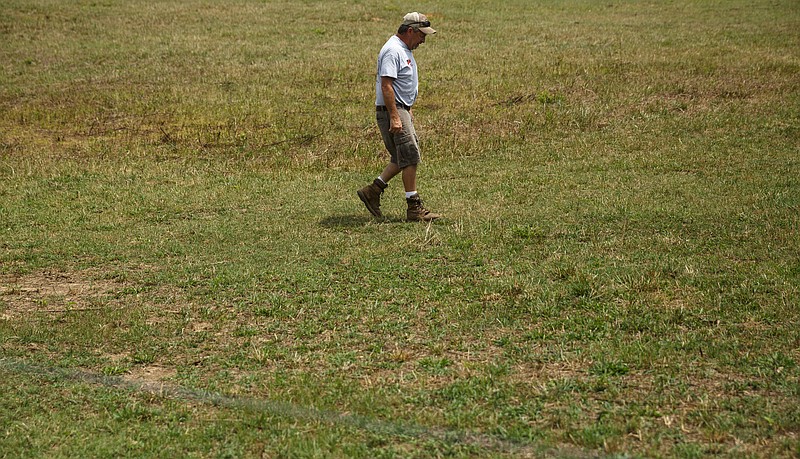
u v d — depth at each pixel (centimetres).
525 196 944
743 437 410
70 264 746
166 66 1967
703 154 1119
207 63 1992
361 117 1467
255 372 513
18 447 424
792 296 595
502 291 634
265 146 1277
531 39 2256
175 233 838
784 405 441
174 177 1090
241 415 450
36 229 864
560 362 509
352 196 980
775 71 1705
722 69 1734
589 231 793
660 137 1234
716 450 399
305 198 973
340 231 828
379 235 810
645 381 478
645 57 1909
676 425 426
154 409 462
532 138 1269
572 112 1405
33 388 492
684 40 2188
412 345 545
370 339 556
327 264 718
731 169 1036
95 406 469
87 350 552
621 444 408
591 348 526
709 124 1291
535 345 537
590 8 2880
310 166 1140
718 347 514
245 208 938
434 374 498
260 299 635
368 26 2481
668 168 1054
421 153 1188
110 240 816
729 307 582
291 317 599
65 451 420
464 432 425
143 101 1631
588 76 1730
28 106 1609
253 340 564
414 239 781
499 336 554
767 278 634
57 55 2094
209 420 449
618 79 1686
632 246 740
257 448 418
